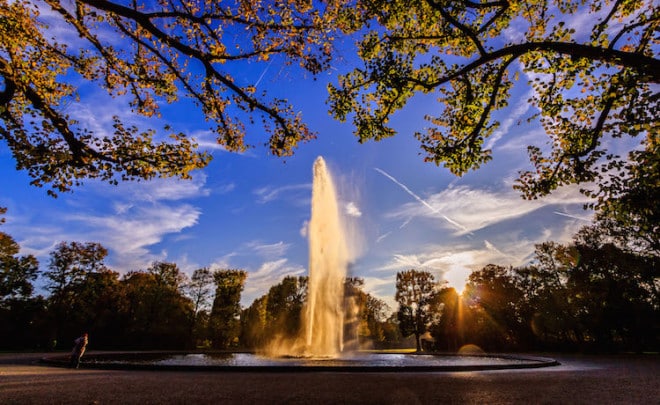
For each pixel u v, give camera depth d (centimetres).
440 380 1007
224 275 4662
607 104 984
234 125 1237
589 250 3309
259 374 1164
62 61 1133
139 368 1315
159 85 1156
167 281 4478
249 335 5066
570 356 2600
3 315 3656
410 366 1274
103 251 4038
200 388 825
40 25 974
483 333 4059
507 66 1003
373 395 731
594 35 989
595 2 1062
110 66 1139
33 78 989
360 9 1166
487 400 677
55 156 955
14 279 3684
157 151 1127
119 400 659
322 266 2514
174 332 4200
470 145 1143
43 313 3766
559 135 1239
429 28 1198
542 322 3803
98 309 4159
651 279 2945
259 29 1056
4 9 860
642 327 3006
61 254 3841
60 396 698
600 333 3334
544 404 634
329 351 2438
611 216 1148
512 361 1692
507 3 964
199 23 984
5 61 846
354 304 5097
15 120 991
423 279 4778
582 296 3338
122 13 829
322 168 2598
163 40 889
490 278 4278
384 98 1191
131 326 4128
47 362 1603
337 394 743
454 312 4347
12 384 881
